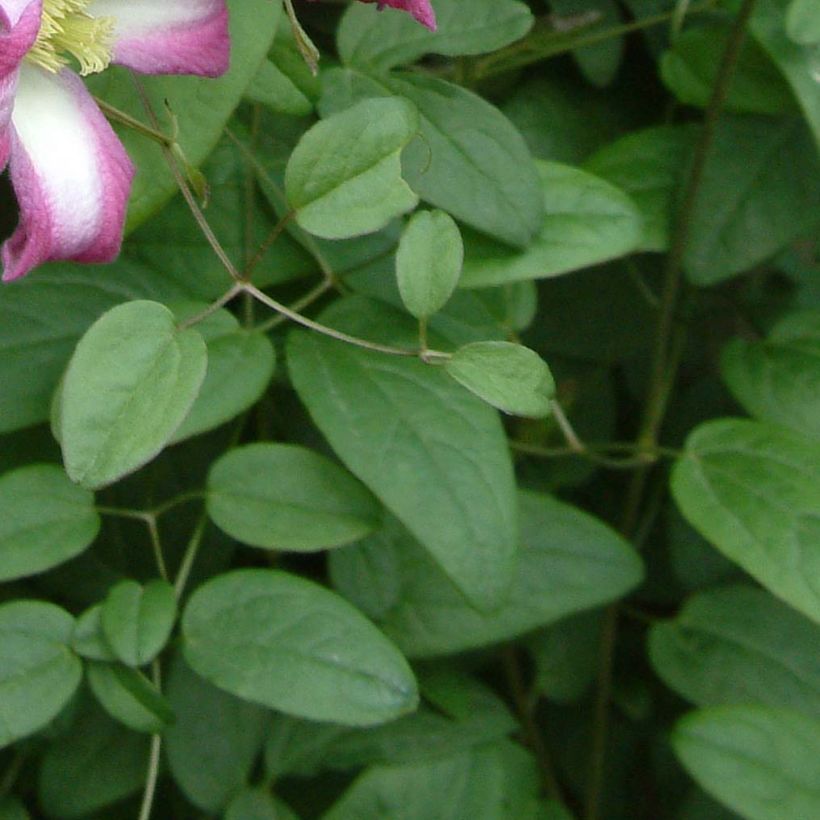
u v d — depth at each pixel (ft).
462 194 1.57
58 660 1.53
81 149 1.45
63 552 1.54
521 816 1.70
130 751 1.70
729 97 1.69
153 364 1.45
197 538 1.58
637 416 1.93
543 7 1.74
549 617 1.65
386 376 1.57
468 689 1.73
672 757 1.88
